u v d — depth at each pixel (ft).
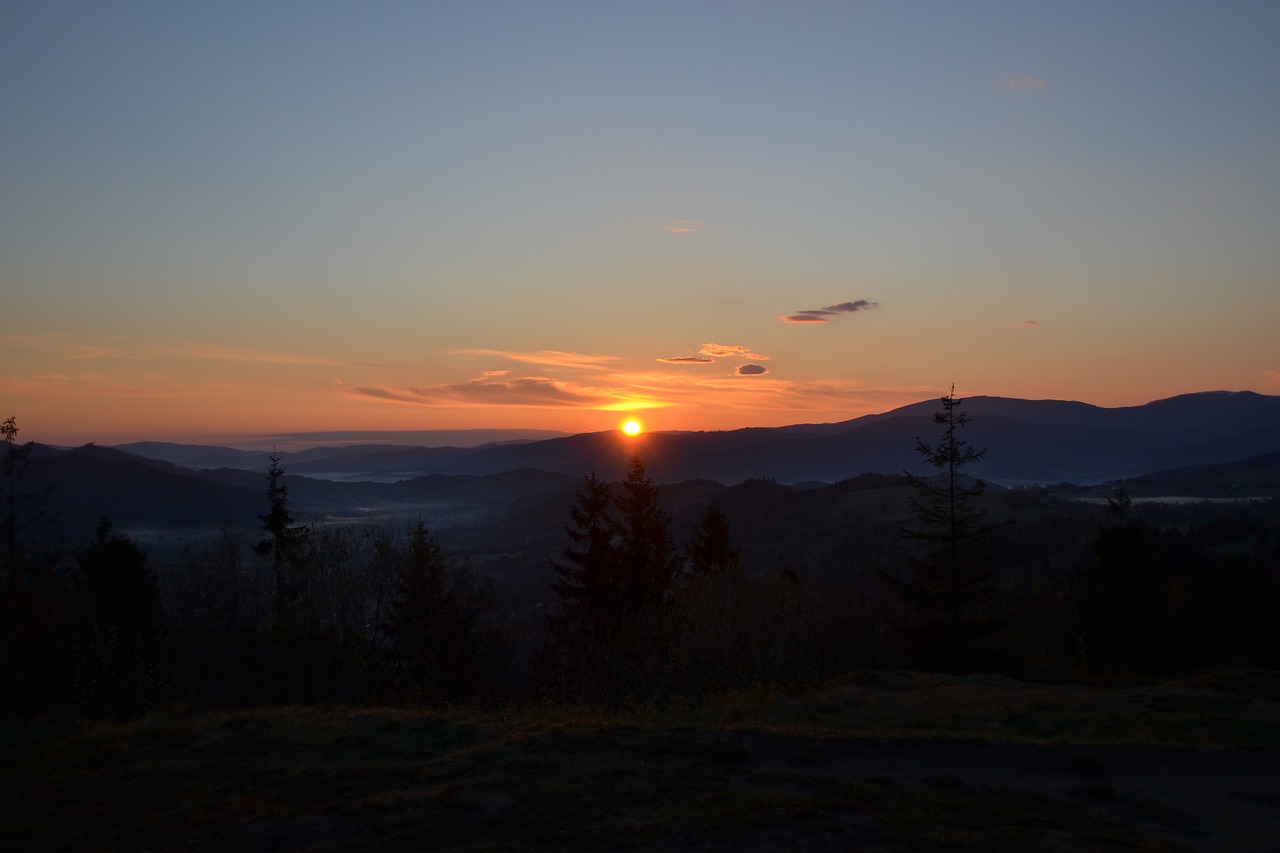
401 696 92.48
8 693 85.20
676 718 56.39
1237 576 140.36
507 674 125.70
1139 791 38.32
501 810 31.63
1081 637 104.47
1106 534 116.78
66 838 28.99
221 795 33.76
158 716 51.62
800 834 29.45
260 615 128.06
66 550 96.78
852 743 43.21
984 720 54.39
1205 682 67.15
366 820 30.73
